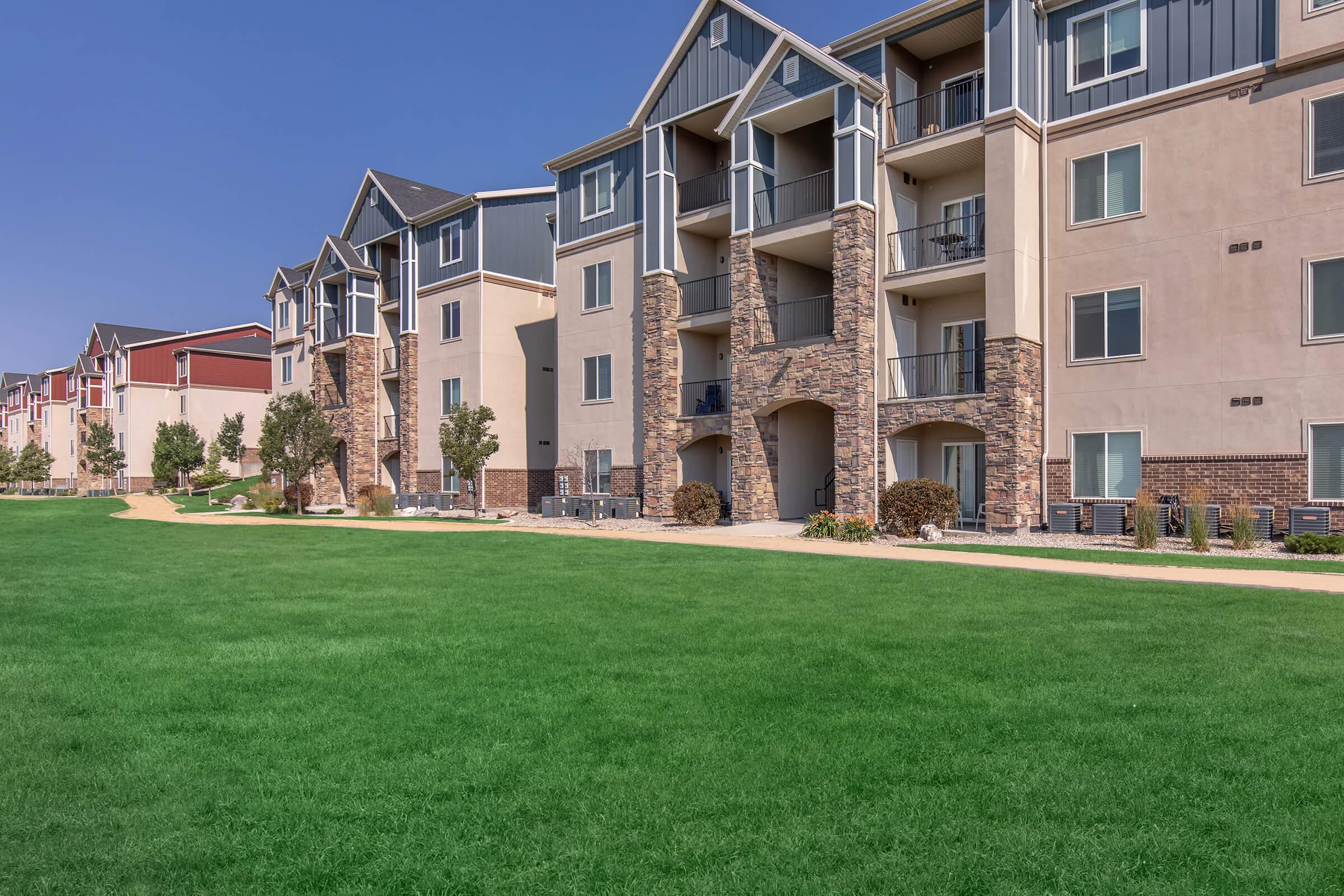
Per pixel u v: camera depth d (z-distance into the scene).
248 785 4.36
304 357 39.56
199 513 31.28
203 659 6.93
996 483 17.78
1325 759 4.58
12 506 35.12
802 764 4.57
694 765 4.56
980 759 4.63
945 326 20.33
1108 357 17.48
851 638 7.46
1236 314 16.00
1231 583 10.46
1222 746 4.79
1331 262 15.03
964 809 4.03
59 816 4.02
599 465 26.28
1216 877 3.43
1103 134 17.59
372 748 4.86
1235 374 15.99
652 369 23.69
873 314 19.53
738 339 21.41
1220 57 16.23
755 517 21.00
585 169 26.81
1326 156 15.12
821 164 23.11
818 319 23.34
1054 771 4.46
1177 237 16.67
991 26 18.11
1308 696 5.66
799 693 5.83
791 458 22.14
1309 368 15.22
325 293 37.50
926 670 6.40
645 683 6.12
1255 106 15.86
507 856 3.62
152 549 16.08
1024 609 8.79
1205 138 16.39
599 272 26.30
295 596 10.11
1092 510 17.34
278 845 3.73
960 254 19.95
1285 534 15.34
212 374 54.16
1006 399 17.64
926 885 3.38
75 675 6.46
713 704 5.60
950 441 20.41
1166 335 16.80
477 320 30.03
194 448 48.84
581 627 8.09
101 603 9.73
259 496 34.44
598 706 5.57
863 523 17.47
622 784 4.32
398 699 5.77
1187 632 7.63
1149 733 5.01
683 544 16.30
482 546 16.08
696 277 24.31
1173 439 16.67
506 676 6.34
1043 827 3.85
